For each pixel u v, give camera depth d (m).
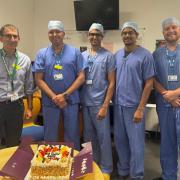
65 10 4.91
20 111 2.63
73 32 4.90
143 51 2.64
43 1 5.02
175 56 2.57
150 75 2.60
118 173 2.90
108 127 2.79
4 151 1.75
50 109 2.69
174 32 2.57
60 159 1.43
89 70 2.76
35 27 5.09
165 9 4.34
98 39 2.80
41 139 2.94
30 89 2.72
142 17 4.48
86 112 2.82
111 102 2.81
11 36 2.43
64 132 2.75
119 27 4.60
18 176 1.35
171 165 2.70
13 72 2.54
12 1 4.35
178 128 2.55
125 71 2.65
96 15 4.52
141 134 2.67
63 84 2.64
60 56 2.64
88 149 1.62
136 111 2.62
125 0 4.55
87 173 1.36
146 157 3.53
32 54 5.06
